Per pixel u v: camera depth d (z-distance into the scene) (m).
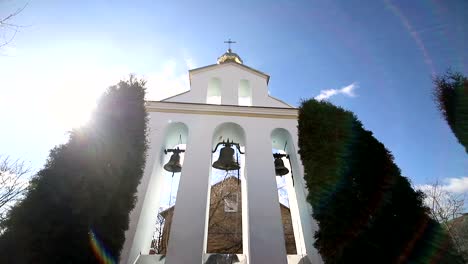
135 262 4.80
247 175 5.82
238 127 6.86
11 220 3.32
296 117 7.06
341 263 3.82
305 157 5.11
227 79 8.10
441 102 5.71
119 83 5.51
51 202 3.52
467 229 11.54
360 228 3.96
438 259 3.68
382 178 4.36
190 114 6.82
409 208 4.05
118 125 4.70
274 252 4.76
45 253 3.20
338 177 4.48
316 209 4.44
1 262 3.06
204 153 6.08
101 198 3.85
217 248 16.28
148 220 5.60
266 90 8.03
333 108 5.54
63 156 3.98
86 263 3.39
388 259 3.65
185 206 5.18
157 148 6.05
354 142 4.85
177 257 4.53
